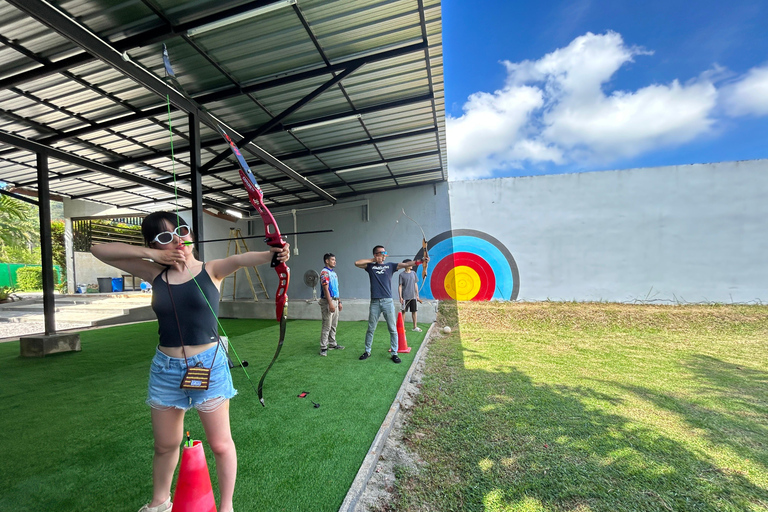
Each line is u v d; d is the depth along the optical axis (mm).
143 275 1434
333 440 2377
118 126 5297
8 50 3514
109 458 2174
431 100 5520
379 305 4516
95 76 4090
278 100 5133
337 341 5707
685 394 3508
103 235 15773
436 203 10188
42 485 1899
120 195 9305
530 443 2496
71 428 2594
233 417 2732
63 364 4516
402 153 7801
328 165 8203
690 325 6965
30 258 18906
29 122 4957
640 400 3334
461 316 8273
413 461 2262
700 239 8430
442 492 1954
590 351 5332
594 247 9109
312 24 3742
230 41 3811
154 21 3340
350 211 10898
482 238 9852
